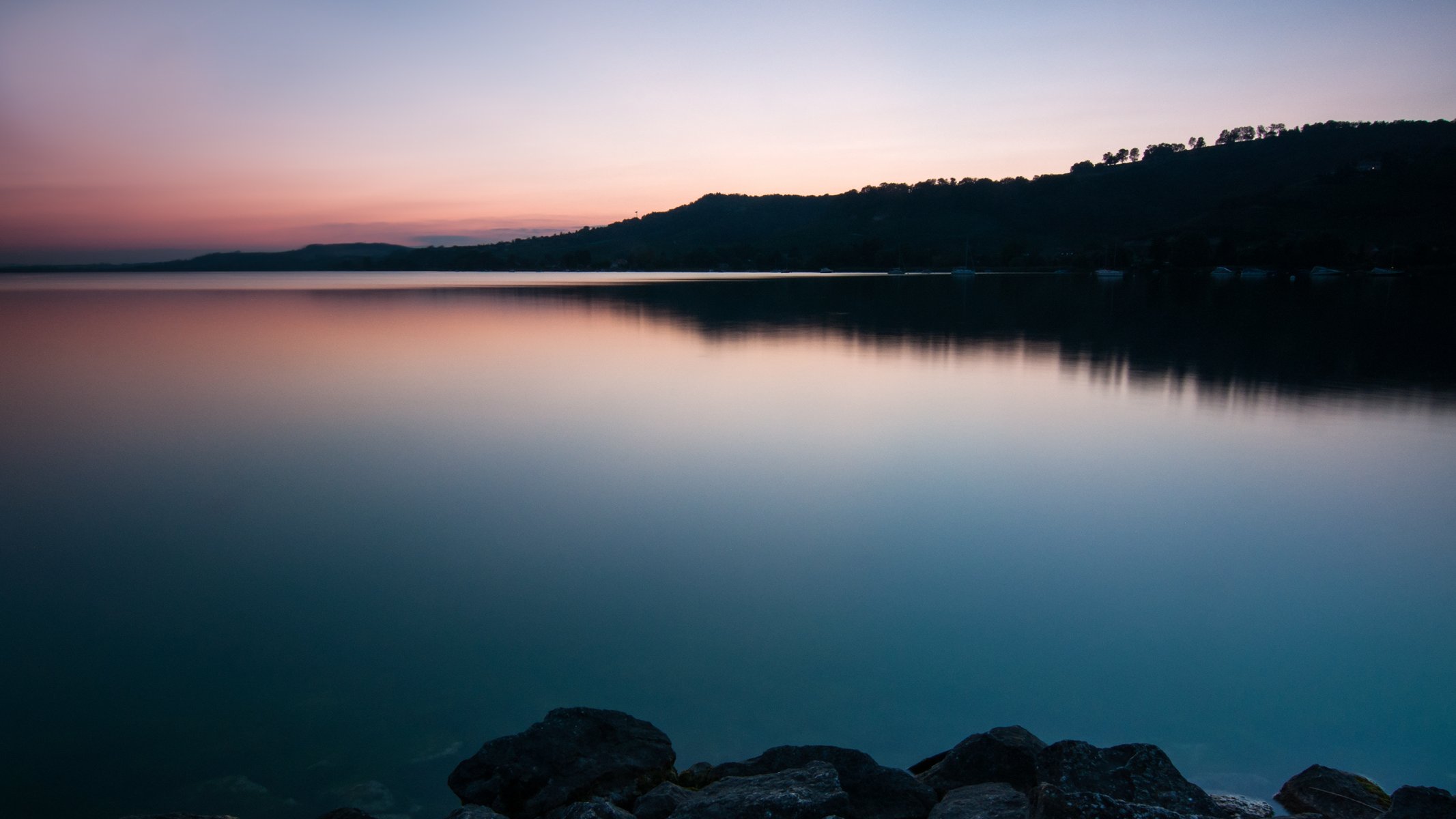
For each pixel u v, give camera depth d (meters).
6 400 17.91
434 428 14.55
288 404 17.11
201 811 4.84
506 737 5.17
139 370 22.58
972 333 30.69
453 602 7.50
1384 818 4.17
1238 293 60.28
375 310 47.38
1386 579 7.68
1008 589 7.57
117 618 7.28
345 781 5.09
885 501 10.02
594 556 8.48
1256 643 6.58
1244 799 4.60
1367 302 47.91
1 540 9.17
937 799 4.70
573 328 34.44
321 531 9.35
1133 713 5.69
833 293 64.94
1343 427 13.79
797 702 5.89
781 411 15.56
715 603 7.38
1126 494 10.19
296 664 6.48
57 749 5.43
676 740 5.50
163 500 10.54
